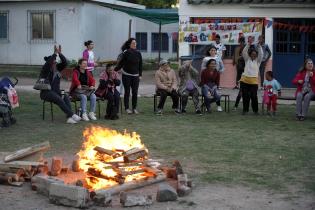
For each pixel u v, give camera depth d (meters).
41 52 27.06
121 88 17.69
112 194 6.70
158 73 14.23
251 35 20.28
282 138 10.92
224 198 6.70
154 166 7.65
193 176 7.78
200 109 14.40
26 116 13.62
